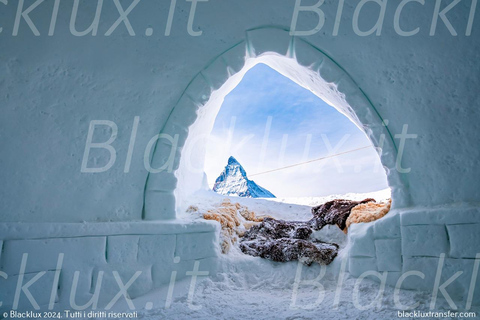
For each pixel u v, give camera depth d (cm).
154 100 356
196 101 368
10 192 303
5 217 300
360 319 266
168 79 359
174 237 352
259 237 454
